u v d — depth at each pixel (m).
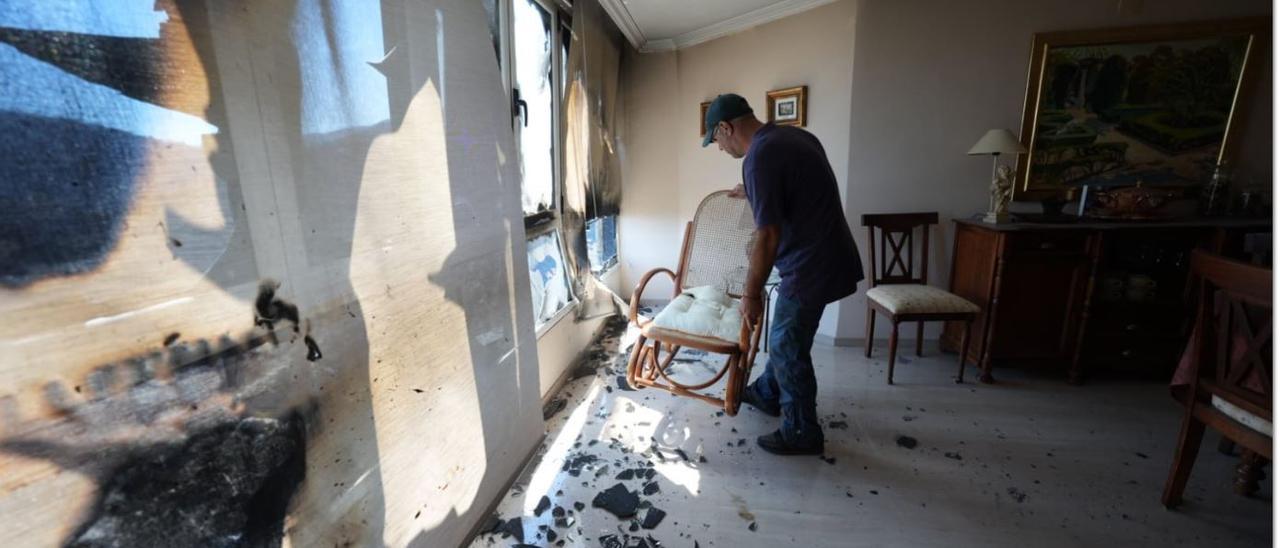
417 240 1.08
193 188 0.66
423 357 1.10
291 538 0.82
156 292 0.63
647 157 3.45
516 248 1.49
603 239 3.32
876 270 2.71
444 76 1.16
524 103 1.90
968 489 1.58
